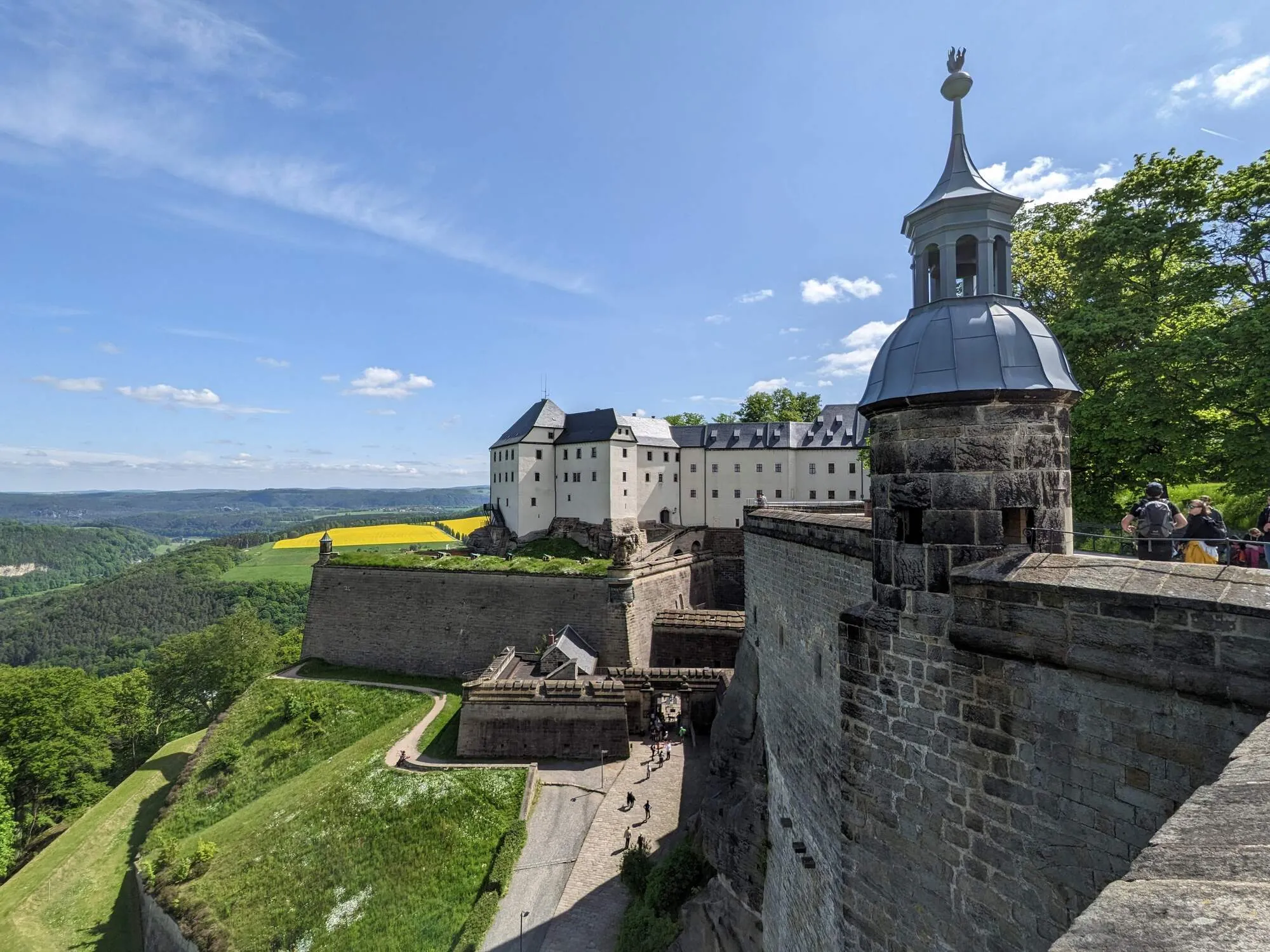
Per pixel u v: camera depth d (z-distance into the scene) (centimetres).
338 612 5331
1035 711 705
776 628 1953
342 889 2747
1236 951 195
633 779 3259
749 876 2072
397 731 3894
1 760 4981
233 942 2653
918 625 845
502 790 3083
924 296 984
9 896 3806
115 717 6544
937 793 815
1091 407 2262
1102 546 834
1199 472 2172
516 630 4716
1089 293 2570
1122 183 2509
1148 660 605
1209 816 330
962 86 960
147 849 3688
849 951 940
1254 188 2155
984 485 812
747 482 7669
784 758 1845
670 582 5122
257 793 3934
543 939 2258
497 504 8212
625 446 7325
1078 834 662
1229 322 2064
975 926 764
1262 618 536
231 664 6844
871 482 961
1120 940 233
